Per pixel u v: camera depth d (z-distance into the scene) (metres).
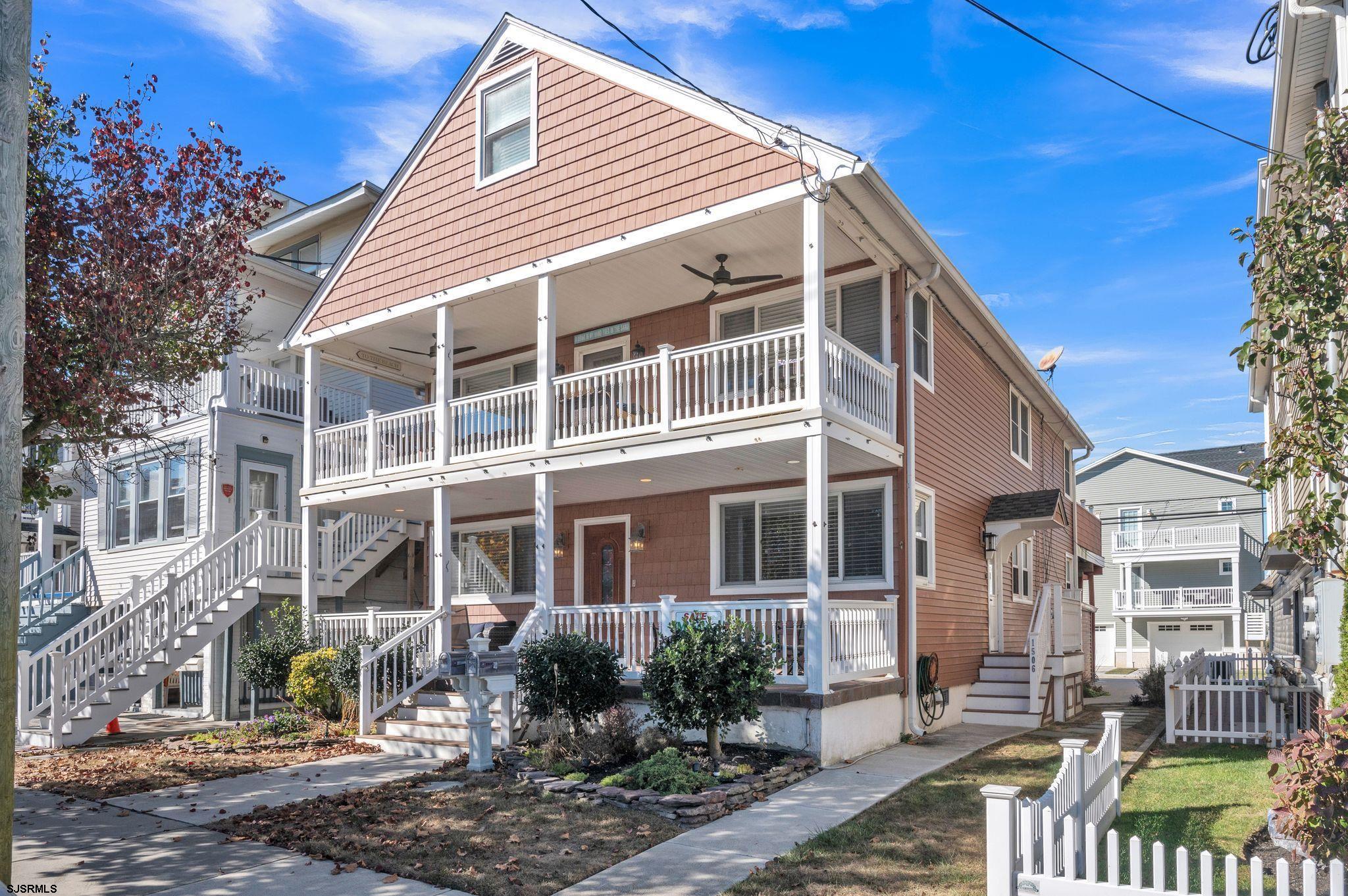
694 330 15.19
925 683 13.20
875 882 6.23
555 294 13.77
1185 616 40.12
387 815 8.15
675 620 10.38
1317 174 6.93
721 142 11.96
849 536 13.61
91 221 9.28
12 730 4.58
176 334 10.16
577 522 16.23
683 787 8.44
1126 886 4.44
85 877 6.62
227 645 16.19
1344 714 5.90
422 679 13.05
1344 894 3.99
